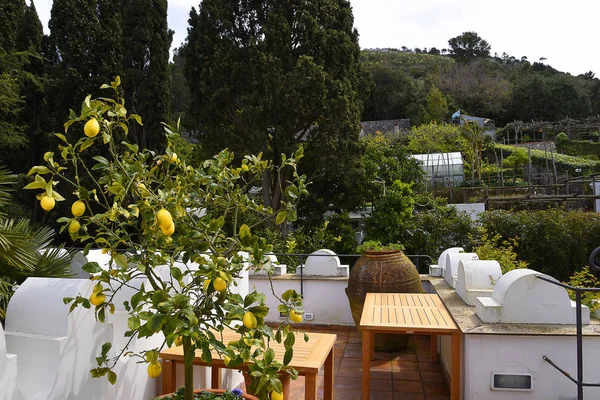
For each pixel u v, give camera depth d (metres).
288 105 12.70
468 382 3.55
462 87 47.28
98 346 2.46
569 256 11.92
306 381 2.97
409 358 5.33
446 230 12.45
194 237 2.08
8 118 14.87
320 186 15.05
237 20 14.40
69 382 2.23
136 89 16.69
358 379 4.73
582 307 3.62
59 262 3.56
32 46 15.06
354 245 14.53
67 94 15.38
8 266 3.27
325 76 12.99
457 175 22.75
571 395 3.41
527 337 3.46
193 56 14.42
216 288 1.79
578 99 44.91
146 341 3.04
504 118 46.47
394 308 4.42
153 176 2.19
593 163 29.05
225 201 2.49
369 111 45.06
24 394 2.11
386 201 13.50
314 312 6.62
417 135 29.48
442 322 3.88
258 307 1.90
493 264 4.46
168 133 2.15
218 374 3.70
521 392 3.47
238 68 13.50
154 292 1.88
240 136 13.97
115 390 2.64
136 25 16.56
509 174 28.61
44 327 2.23
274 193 13.77
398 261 5.45
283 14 13.78
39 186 1.73
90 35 15.84
